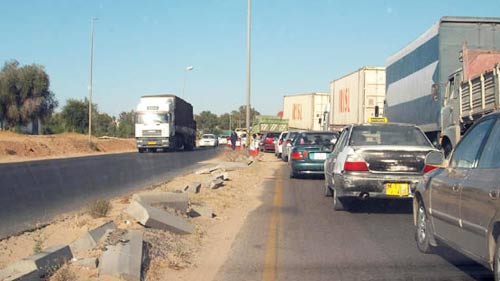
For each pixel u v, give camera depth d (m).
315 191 16.72
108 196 14.78
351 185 11.36
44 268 6.61
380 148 11.37
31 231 9.61
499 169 5.96
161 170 24.88
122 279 6.68
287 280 7.08
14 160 32.81
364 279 7.06
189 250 8.68
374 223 11.08
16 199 13.99
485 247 5.98
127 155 40.94
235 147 44.72
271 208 13.23
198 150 53.34
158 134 46.06
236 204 13.91
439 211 7.46
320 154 19.78
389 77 29.09
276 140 38.69
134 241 7.66
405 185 11.26
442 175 7.57
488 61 16.66
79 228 9.70
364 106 34.94
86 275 6.75
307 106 52.09
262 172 23.92
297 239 9.57
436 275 7.19
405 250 8.63
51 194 15.16
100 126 86.62
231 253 8.59
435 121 20.20
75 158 35.50
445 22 19.72
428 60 21.34
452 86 18.22
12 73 62.97
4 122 63.94
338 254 8.42
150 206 10.09
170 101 46.81
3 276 6.38
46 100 65.25
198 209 11.76
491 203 5.81
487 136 6.73
